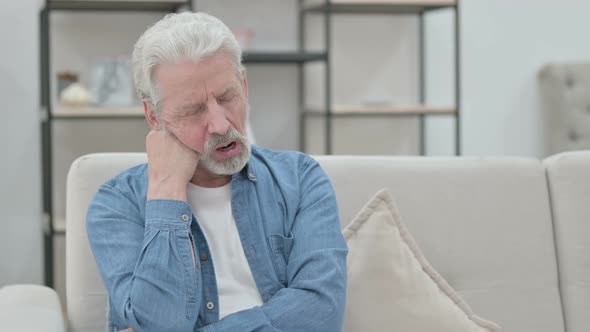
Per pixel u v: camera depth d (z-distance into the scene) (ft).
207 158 5.01
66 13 12.67
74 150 12.83
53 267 11.88
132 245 5.06
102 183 5.77
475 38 14.33
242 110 5.11
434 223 6.03
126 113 11.75
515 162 6.32
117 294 4.89
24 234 12.59
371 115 13.70
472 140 14.44
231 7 13.37
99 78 11.93
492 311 5.99
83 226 5.71
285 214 5.41
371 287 5.58
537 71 14.55
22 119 12.49
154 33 5.08
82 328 5.62
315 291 5.02
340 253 5.20
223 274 5.24
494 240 6.10
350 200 5.96
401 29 14.12
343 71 13.98
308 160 5.71
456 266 6.01
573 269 6.16
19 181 12.53
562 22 14.57
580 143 13.92
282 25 13.60
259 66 13.56
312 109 13.26
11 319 5.21
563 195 6.27
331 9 13.17
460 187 6.14
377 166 6.08
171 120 5.04
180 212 5.02
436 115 14.07
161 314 4.77
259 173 5.49
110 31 12.84
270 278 5.24
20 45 12.41
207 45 4.95
